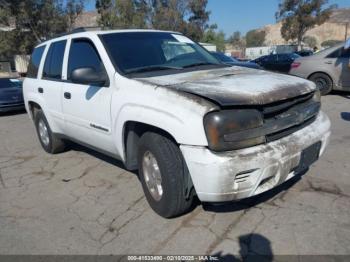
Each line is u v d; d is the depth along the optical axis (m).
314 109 3.42
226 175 2.70
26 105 5.98
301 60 10.02
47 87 5.01
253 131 2.80
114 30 4.32
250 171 2.78
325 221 3.18
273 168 2.86
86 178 4.63
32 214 3.74
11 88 10.98
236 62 11.78
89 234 3.27
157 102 3.05
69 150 5.91
